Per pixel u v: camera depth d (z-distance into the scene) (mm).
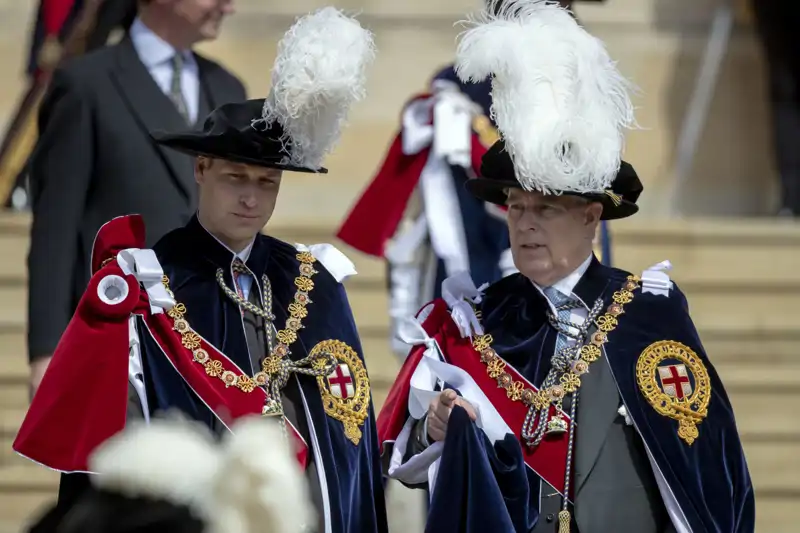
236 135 12109
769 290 26812
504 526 12180
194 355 12219
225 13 17531
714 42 33875
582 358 13188
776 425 24969
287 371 12461
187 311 12352
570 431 13031
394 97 33406
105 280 12062
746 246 27062
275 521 6801
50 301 15992
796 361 26422
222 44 33250
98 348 11852
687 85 33906
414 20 33656
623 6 34094
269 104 12227
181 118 16812
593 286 13508
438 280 19688
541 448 13000
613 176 12891
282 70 12133
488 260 19344
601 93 12945
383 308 25781
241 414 12070
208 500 6809
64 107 16484
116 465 6816
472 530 12172
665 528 12922
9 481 23047
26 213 26047
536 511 12852
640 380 13070
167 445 6848
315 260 13320
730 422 13195
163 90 17031
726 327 26500
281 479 6824
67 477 11625
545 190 12719
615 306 13422
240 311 12578
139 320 12219
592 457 12938
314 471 12320
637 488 12945
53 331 15922
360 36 12344
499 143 13391
